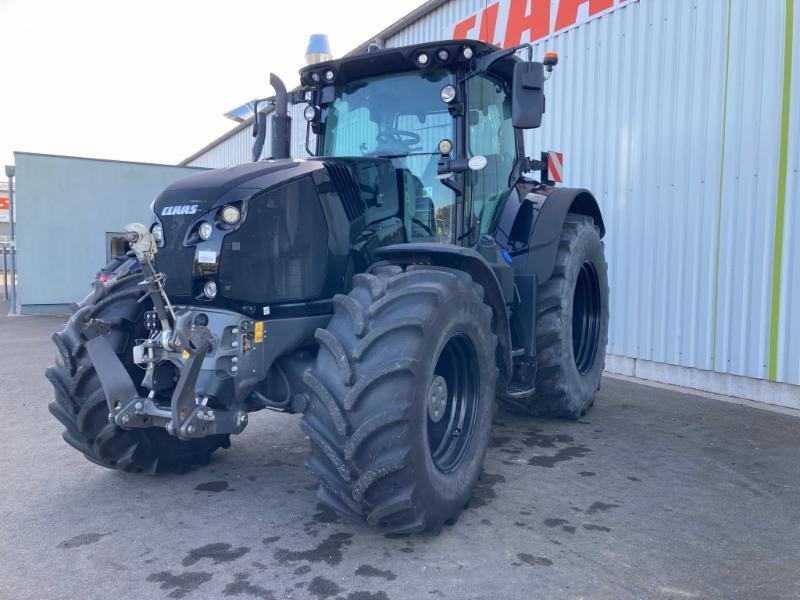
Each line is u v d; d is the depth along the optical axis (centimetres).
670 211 629
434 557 281
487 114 415
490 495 351
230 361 300
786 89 530
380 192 372
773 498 348
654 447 436
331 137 415
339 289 339
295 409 325
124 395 304
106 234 1483
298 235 320
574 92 735
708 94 591
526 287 434
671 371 636
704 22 592
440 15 939
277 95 412
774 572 269
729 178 575
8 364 775
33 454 426
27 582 261
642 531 307
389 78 394
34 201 1416
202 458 395
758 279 555
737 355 574
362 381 272
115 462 359
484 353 338
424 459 281
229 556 283
